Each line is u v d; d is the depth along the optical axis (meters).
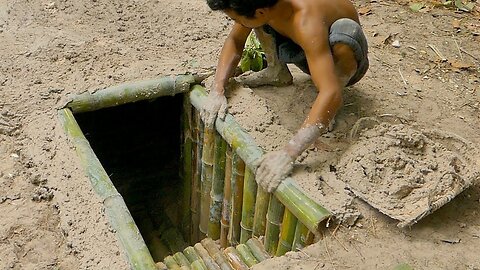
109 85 2.76
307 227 2.10
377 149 2.33
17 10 3.29
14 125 2.52
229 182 2.66
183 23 3.34
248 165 2.35
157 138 3.36
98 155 3.28
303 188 2.19
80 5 3.41
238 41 2.71
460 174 2.28
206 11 3.47
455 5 3.87
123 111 3.16
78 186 2.22
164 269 2.23
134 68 2.89
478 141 2.63
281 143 2.43
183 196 3.22
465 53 3.36
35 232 2.09
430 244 2.08
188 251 2.62
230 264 2.40
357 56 2.38
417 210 2.10
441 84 3.05
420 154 2.37
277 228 2.32
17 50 2.98
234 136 2.46
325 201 2.14
